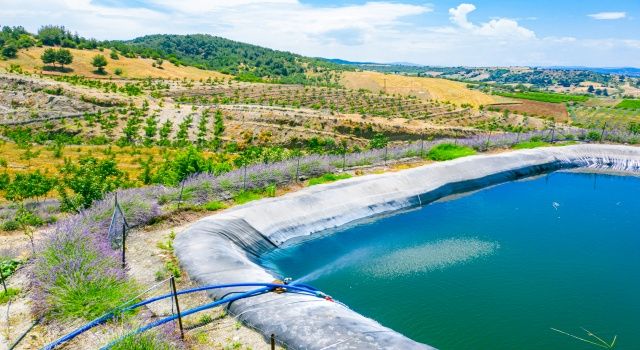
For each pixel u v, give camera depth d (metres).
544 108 161.75
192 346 14.85
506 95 198.00
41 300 16.17
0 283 18.80
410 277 24.53
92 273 17.22
